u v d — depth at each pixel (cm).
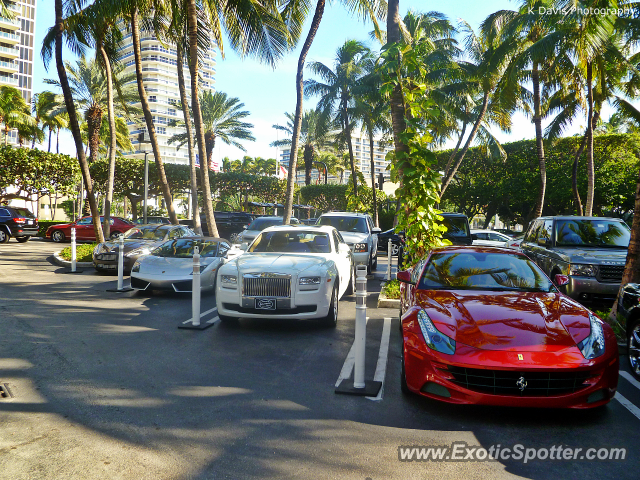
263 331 680
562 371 367
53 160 3241
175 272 911
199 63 1720
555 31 1684
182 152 11188
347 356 565
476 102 2789
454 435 360
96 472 293
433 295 486
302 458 318
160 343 603
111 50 1775
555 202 3080
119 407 396
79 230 2506
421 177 930
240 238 1609
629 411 413
